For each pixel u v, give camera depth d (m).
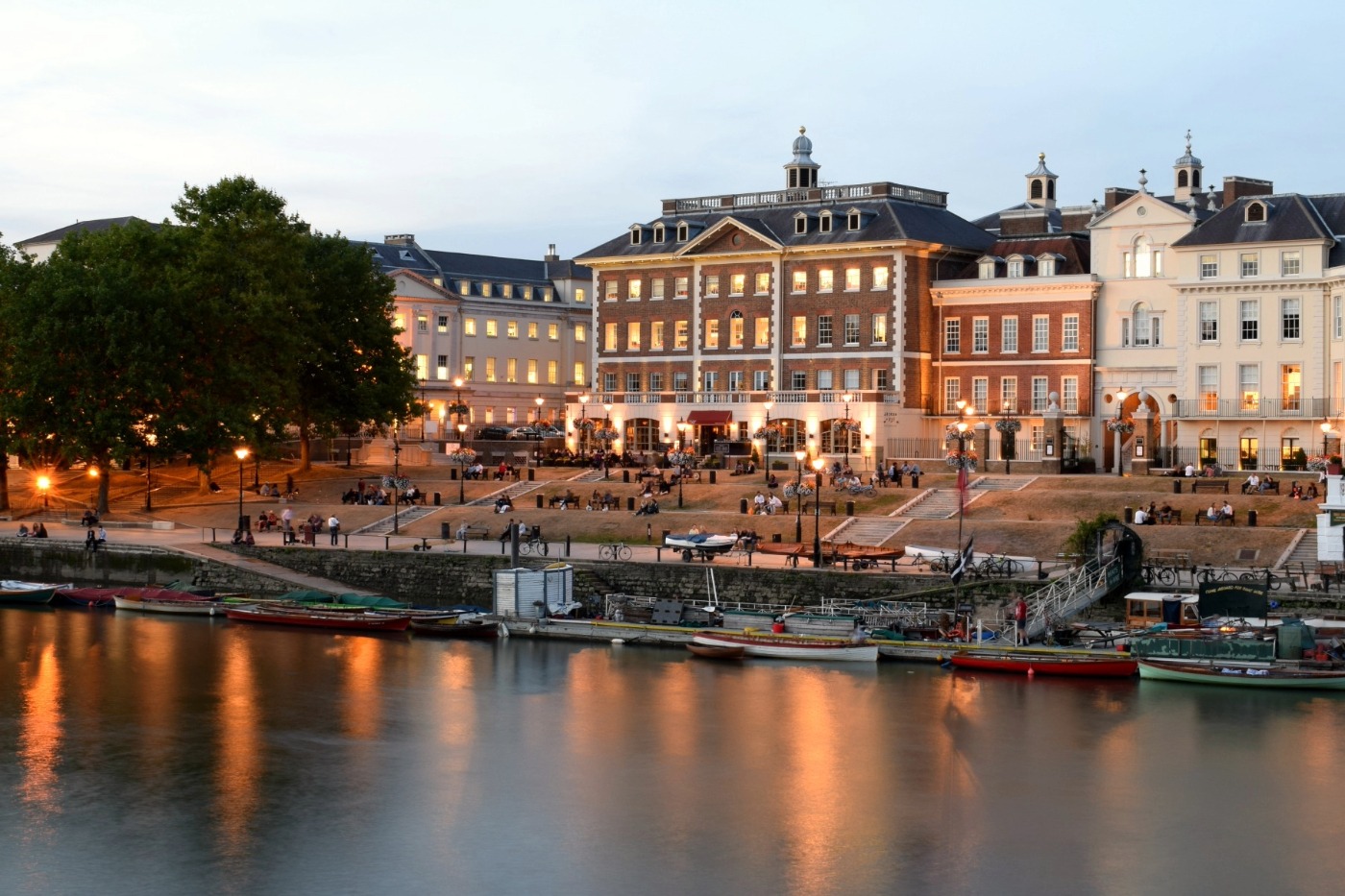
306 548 105.56
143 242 131.25
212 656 85.00
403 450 153.25
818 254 144.62
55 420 123.81
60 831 56.66
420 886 51.72
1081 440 135.62
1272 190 143.88
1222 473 116.19
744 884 51.84
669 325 154.12
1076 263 138.12
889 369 140.88
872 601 87.94
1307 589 82.62
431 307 177.62
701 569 94.06
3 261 132.25
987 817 57.78
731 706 72.94
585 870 53.06
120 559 108.81
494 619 90.75
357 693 76.00
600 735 68.50
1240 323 126.94
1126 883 51.91
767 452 128.88
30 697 75.50
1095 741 66.56
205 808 59.12
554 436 160.75
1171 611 81.44
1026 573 89.50
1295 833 56.06
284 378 130.75
